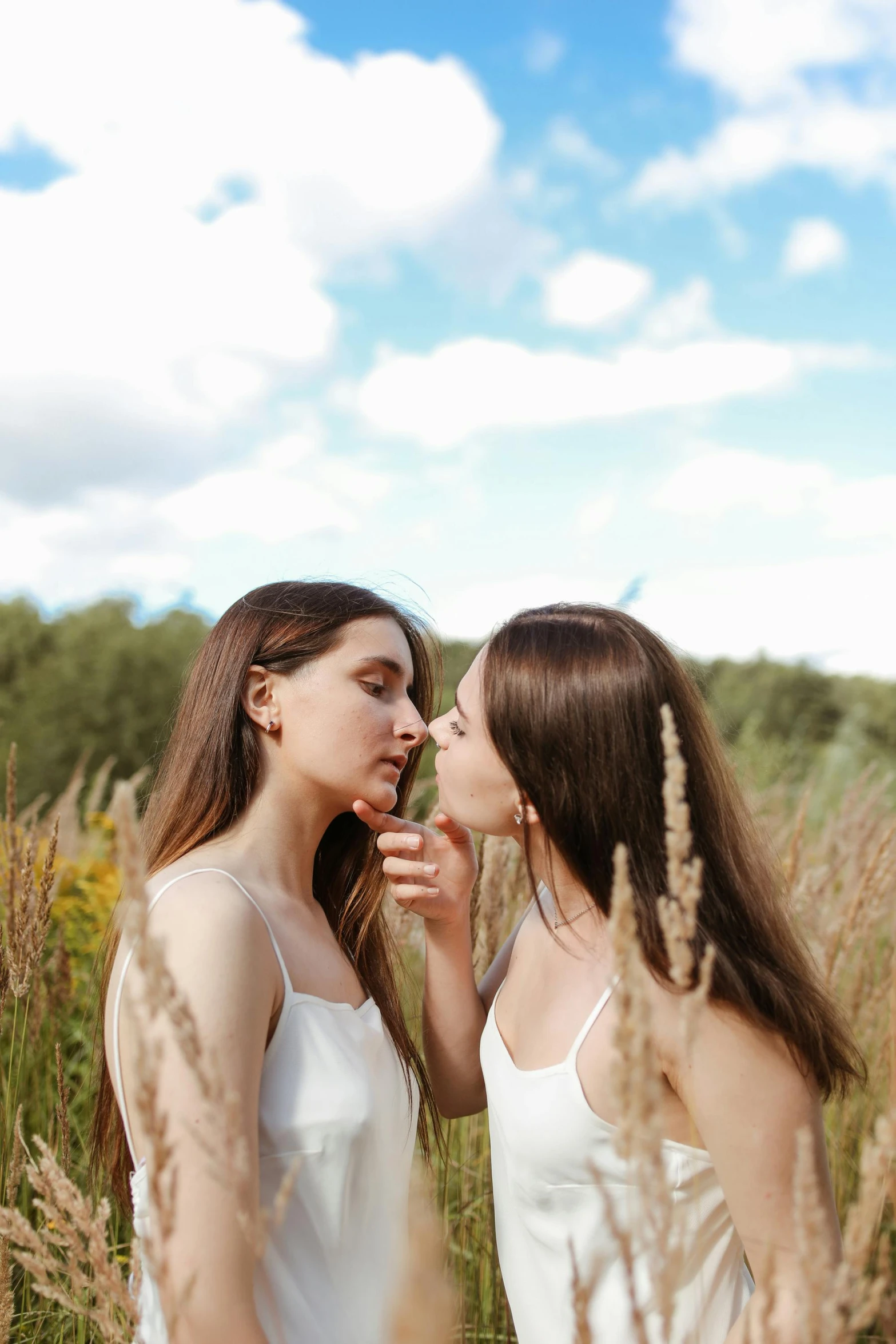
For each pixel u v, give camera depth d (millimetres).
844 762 6680
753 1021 1235
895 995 1666
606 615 1512
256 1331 1104
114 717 16578
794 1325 1136
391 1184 1415
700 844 1390
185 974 1208
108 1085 1608
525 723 1431
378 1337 1304
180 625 19125
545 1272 1387
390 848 1651
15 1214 1016
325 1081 1332
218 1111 780
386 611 1644
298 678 1550
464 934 1804
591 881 1402
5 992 1725
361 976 1721
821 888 2844
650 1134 719
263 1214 778
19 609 19906
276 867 1536
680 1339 1260
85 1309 962
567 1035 1402
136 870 748
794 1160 1226
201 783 1549
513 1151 1404
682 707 1443
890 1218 1525
